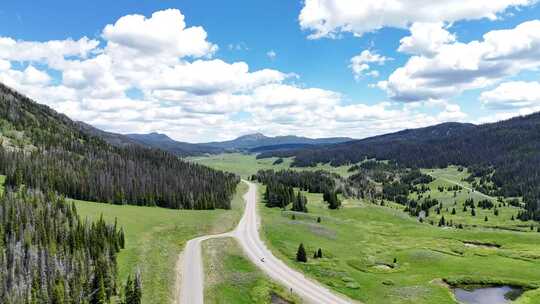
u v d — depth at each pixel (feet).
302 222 551.59
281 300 285.64
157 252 357.00
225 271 332.19
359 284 323.98
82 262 292.20
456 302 288.92
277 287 304.09
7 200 373.20
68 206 401.70
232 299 279.08
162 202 630.33
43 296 254.88
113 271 285.43
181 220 497.46
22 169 533.55
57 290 249.55
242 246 414.41
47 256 291.17
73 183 558.56
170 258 351.87
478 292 316.60
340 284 322.14
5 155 576.61
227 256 371.97
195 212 577.02
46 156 640.99
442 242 488.44
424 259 400.06
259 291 291.79
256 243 430.61
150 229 430.61
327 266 363.76
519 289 321.73
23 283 263.49
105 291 262.26
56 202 408.67
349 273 351.05
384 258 409.28
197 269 334.03
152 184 650.02
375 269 372.17
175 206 627.05
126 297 252.62
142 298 263.49
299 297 290.56
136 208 546.26
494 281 333.83
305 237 469.57
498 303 294.46
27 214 348.59
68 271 281.74
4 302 250.98
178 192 655.35
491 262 388.37
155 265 323.98
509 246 464.24
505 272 355.56
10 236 315.78
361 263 388.16
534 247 450.71
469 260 397.19
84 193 564.30
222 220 529.45
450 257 407.23
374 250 444.96
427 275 352.69
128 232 402.52
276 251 402.52
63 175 567.59
